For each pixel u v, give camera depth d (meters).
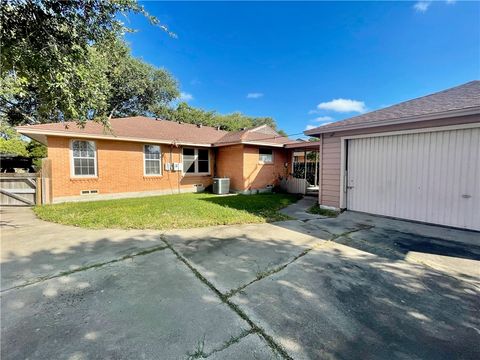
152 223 5.18
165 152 10.88
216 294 2.41
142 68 19.84
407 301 2.30
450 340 1.78
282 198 9.52
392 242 4.05
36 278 2.73
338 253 3.55
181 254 3.49
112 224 5.10
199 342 1.73
